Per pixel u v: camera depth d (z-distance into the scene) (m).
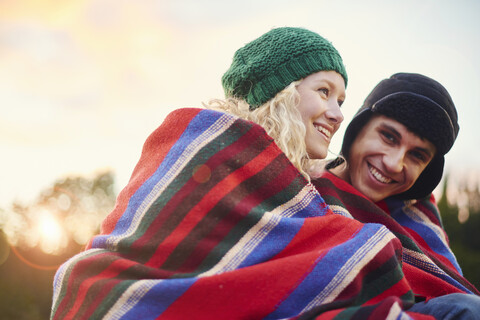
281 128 1.96
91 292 1.54
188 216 1.58
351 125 2.19
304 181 1.75
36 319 11.87
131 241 1.61
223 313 1.43
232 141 1.73
